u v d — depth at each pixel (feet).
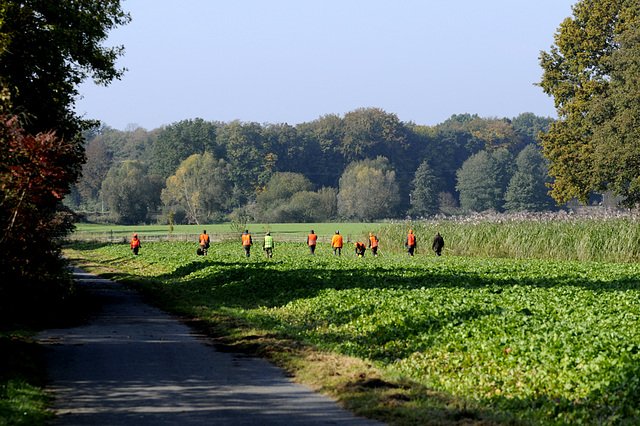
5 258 93.97
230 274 174.70
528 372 60.80
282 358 71.61
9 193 80.59
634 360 60.54
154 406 51.31
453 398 54.80
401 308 101.76
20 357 66.95
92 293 152.15
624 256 207.10
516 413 50.57
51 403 51.80
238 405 52.13
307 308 115.03
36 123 119.03
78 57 135.64
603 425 46.21
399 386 58.95
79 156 126.00
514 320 84.07
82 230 642.22
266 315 111.24
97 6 140.87
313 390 58.08
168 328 97.25
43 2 119.96
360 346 81.15
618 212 232.94
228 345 82.02
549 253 229.04
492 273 157.89
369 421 47.65
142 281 180.45
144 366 67.26
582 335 72.08
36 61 119.03
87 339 84.02
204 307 122.72
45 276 112.98
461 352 72.38
